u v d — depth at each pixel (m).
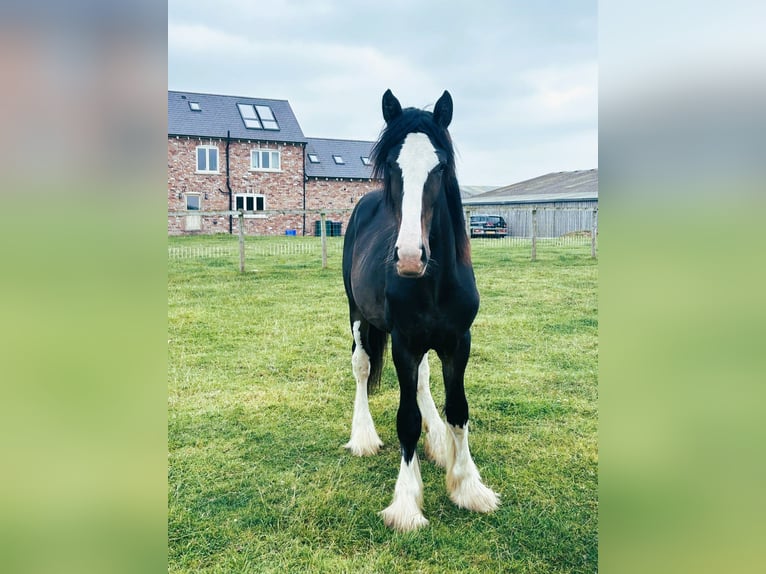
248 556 2.25
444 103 2.53
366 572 2.15
